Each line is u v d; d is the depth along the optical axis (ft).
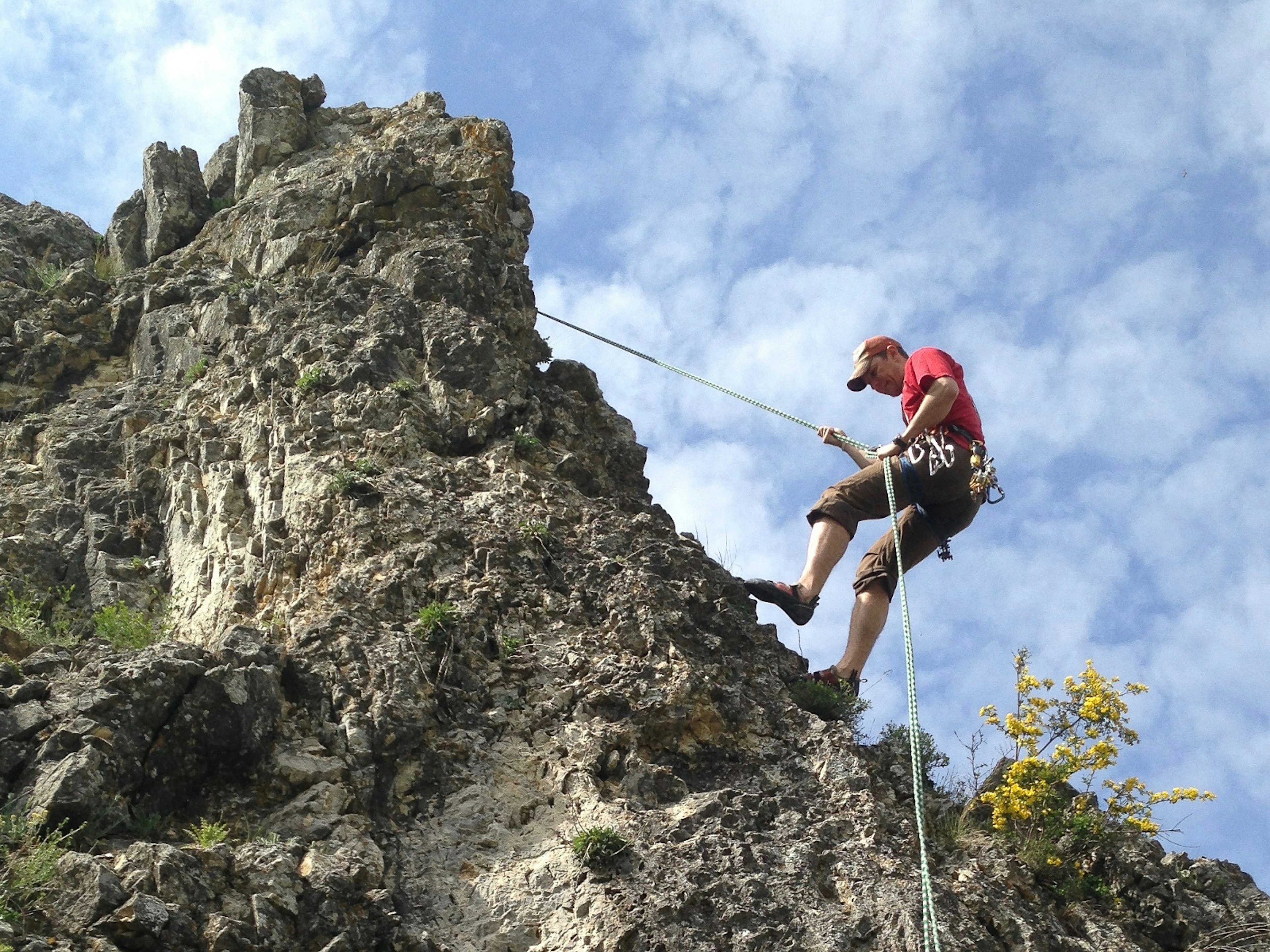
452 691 40.86
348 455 50.24
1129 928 41.98
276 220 66.18
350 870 34.60
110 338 63.87
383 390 52.85
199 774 36.47
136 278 67.00
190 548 49.75
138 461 53.98
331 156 72.90
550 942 34.78
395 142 72.90
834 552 49.16
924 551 49.42
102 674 37.35
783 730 43.16
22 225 71.67
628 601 45.39
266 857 33.81
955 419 48.47
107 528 51.21
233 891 33.01
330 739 38.32
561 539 47.91
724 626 46.62
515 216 69.92
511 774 39.22
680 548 49.42
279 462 50.67
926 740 46.03
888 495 47.50
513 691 41.68
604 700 41.65
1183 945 41.86
